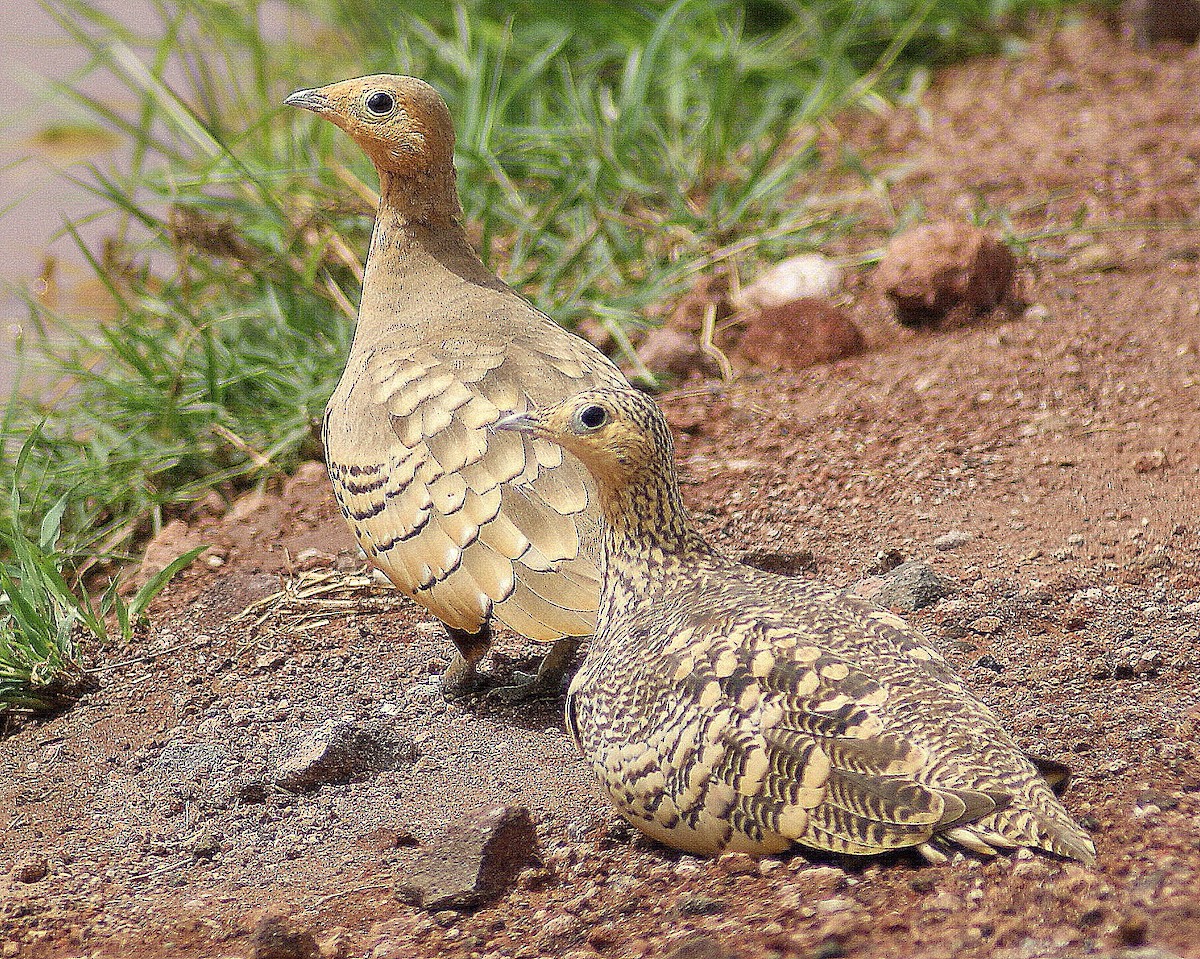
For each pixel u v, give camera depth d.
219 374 15.16
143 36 24.69
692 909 6.93
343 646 11.27
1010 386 13.80
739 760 7.08
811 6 22.38
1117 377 13.72
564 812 8.87
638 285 16.30
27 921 8.01
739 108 20.56
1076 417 13.17
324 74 22.05
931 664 7.42
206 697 10.71
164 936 7.75
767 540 11.94
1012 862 6.70
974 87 21.33
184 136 19.69
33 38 25.41
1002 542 11.47
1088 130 19.33
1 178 21.33
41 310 16.53
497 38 20.67
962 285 15.02
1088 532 11.47
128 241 18.41
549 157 17.62
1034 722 8.91
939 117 20.55
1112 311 14.93
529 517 9.20
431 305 10.88
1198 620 10.19
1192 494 11.75
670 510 8.25
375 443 9.89
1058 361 14.11
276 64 22.53
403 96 10.91
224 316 15.63
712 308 15.60
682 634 7.59
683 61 19.64
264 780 9.56
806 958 6.25
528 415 8.17
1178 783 7.84
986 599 10.62
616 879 7.65
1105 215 16.94
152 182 17.98
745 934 6.55
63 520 13.95
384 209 11.22
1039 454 12.67
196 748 10.04
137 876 8.66
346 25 22.81
